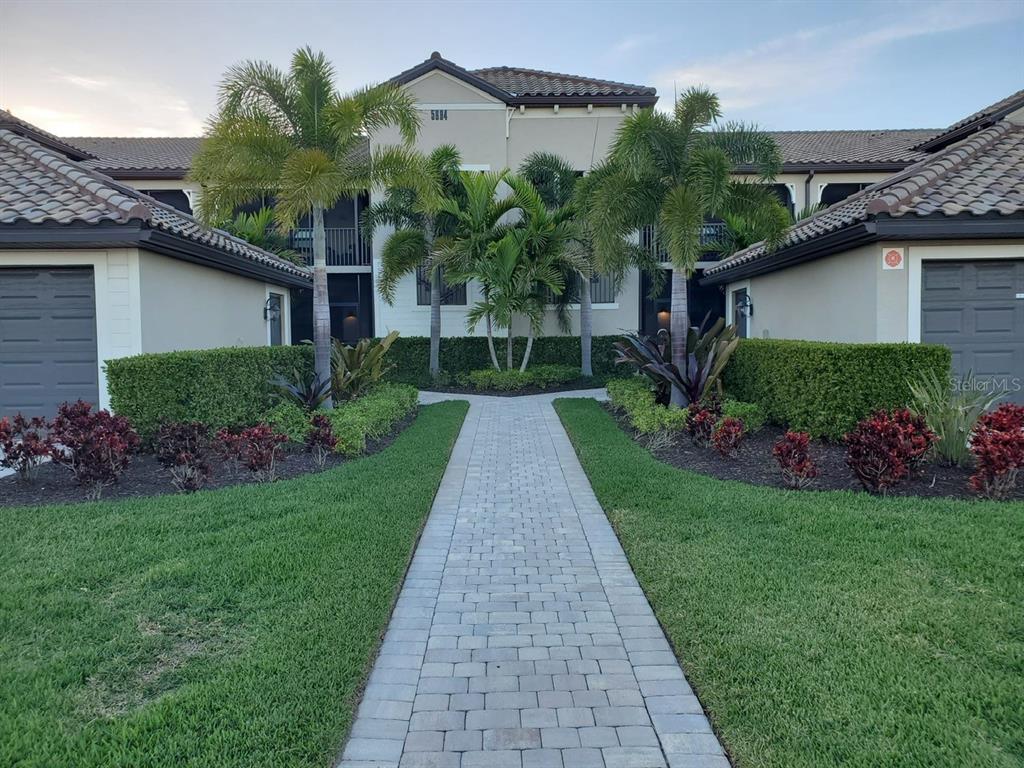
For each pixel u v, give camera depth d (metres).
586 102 19.72
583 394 15.58
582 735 3.03
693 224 9.98
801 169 21.42
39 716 2.98
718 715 3.04
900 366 7.98
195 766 2.66
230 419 9.23
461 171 17.03
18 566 4.64
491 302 16.64
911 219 9.02
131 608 4.05
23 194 9.74
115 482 6.83
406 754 2.90
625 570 4.98
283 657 3.48
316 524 5.55
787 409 9.23
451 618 4.21
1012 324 9.63
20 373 9.78
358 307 22.02
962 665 3.34
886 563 4.59
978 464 6.19
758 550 4.91
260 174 10.16
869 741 2.78
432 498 6.75
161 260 10.34
